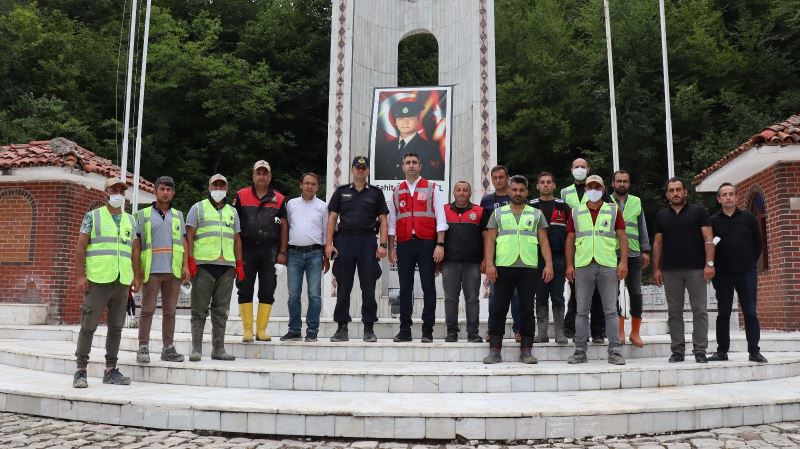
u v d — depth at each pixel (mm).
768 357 7723
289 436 5051
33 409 5871
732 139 23688
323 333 8930
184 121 29547
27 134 23609
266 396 5719
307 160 32094
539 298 7773
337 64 12125
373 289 7777
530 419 4938
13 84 25828
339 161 11836
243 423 5109
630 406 5168
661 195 25375
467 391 5973
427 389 5977
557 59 29438
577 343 7059
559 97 28359
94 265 6262
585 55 28297
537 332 8180
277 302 11078
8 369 7801
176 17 32094
